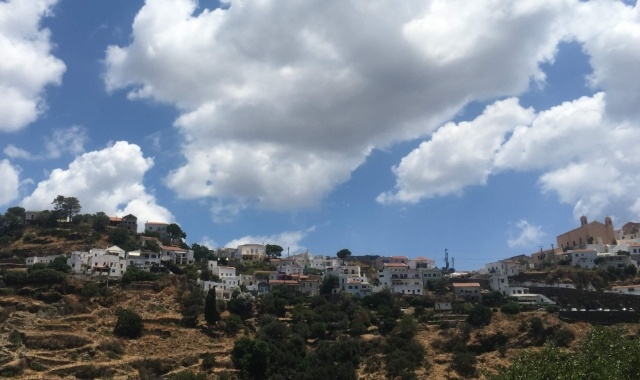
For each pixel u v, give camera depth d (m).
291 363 171.00
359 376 169.62
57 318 178.38
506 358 173.62
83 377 152.62
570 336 179.50
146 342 176.12
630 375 85.81
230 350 178.00
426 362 172.75
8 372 148.25
